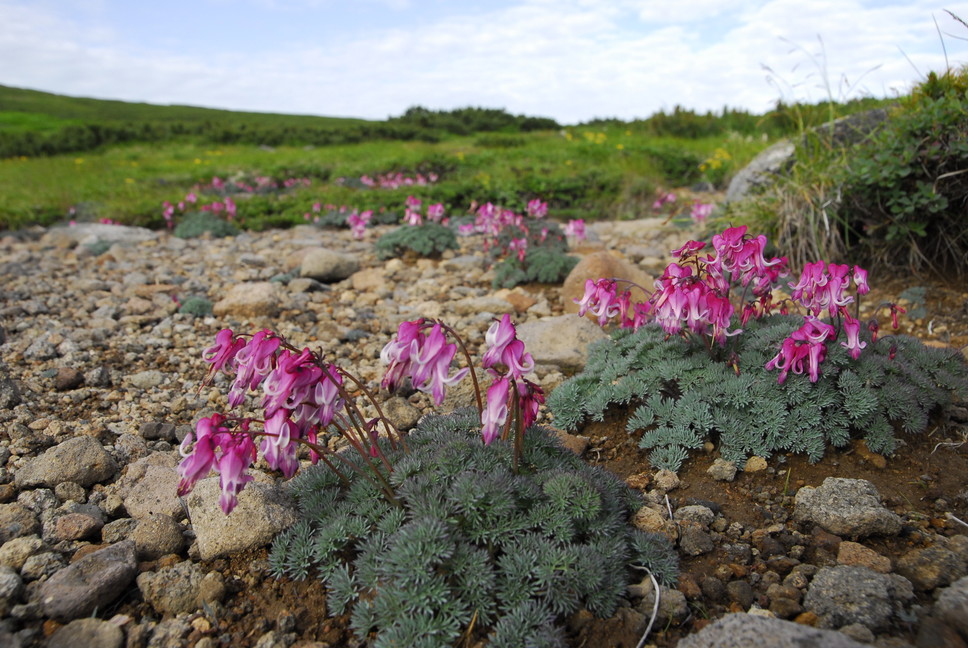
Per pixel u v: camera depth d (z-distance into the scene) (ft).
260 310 1.71
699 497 0.89
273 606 0.70
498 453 0.78
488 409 0.66
